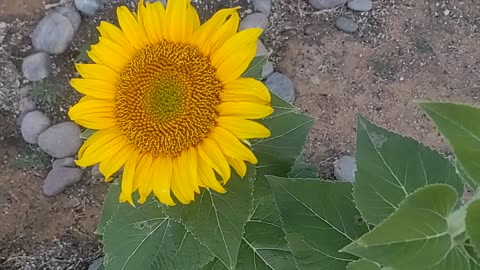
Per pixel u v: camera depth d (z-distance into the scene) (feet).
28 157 2.79
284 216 1.74
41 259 2.78
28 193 2.80
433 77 2.85
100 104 1.60
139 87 1.56
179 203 1.61
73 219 2.81
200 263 1.81
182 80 1.53
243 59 1.48
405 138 1.54
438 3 2.90
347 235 1.73
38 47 2.82
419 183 1.53
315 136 2.81
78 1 2.83
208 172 1.52
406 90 2.84
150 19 1.55
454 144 1.00
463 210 1.14
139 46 1.58
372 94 2.84
